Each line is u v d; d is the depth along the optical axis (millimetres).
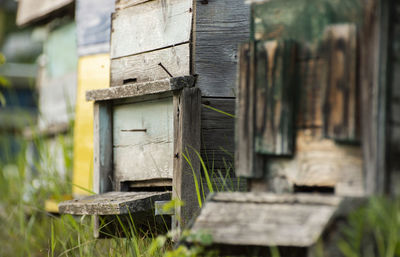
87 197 4578
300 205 2854
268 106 3070
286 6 3086
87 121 6359
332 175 2910
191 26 4328
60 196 6094
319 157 2953
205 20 4348
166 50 4488
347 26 2855
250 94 3131
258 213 2922
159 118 4480
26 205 6047
